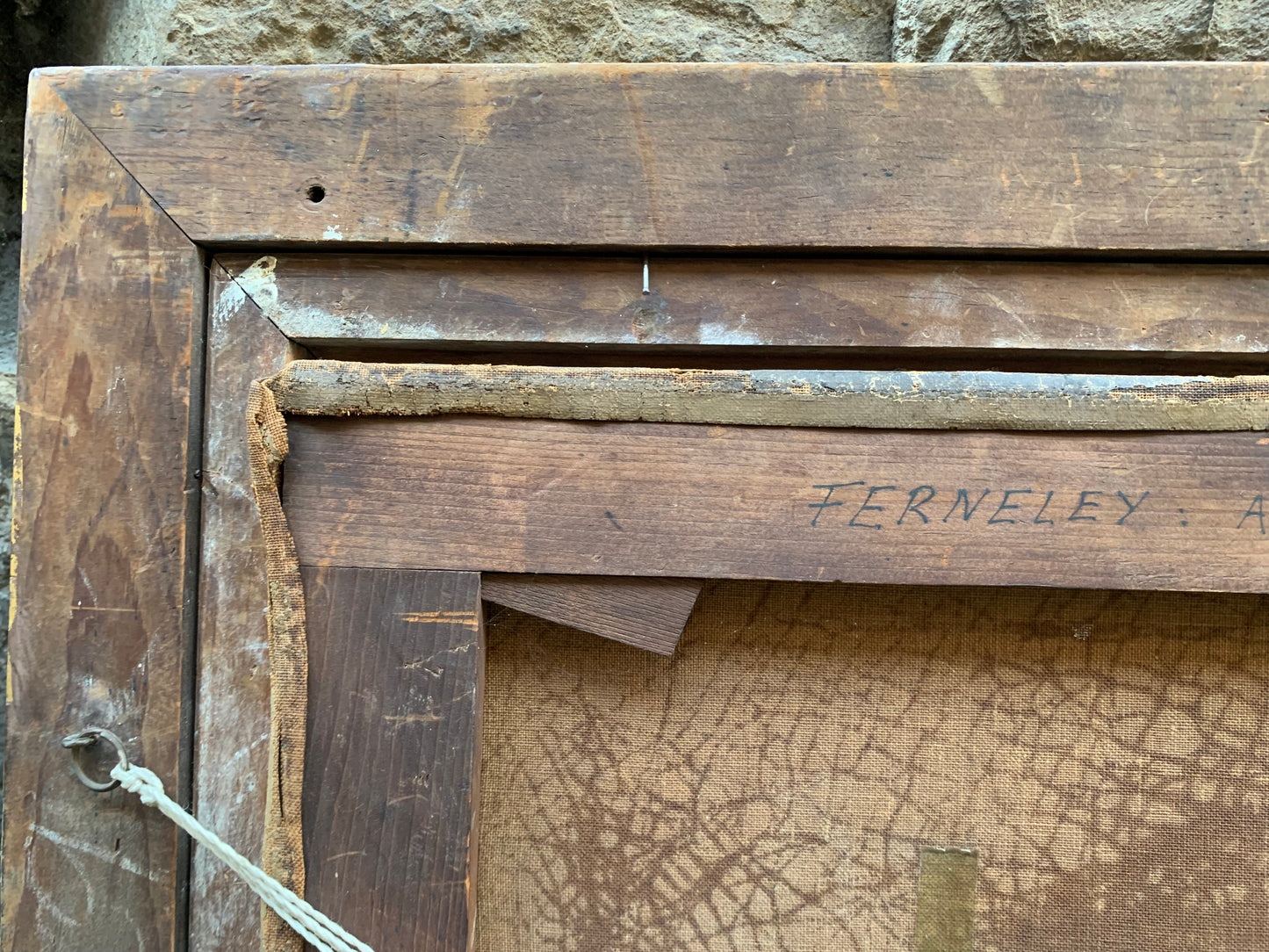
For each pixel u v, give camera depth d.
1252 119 0.50
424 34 0.67
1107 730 0.55
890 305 0.51
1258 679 0.55
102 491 0.53
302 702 0.51
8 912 0.52
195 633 0.53
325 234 0.52
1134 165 0.50
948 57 0.66
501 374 0.51
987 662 0.56
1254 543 0.49
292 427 0.52
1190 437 0.49
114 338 0.53
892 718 0.56
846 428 0.50
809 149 0.51
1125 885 0.55
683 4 0.70
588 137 0.52
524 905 0.56
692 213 0.51
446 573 0.52
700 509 0.51
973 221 0.50
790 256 0.52
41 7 0.74
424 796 0.52
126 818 0.53
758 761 0.56
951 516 0.50
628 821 0.57
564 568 0.51
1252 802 0.55
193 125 0.53
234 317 0.53
